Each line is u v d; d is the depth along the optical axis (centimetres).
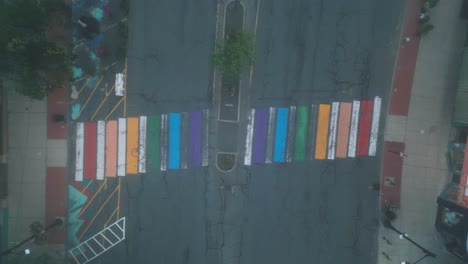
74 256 2428
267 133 2517
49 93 2386
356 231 2573
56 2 2145
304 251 2559
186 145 2486
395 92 2566
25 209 2409
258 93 2500
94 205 2444
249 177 2523
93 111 2425
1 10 1952
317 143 2548
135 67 2436
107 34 2408
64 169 2427
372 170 2578
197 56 2461
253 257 2531
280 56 2500
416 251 2575
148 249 2478
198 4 2447
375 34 2539
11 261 2348
